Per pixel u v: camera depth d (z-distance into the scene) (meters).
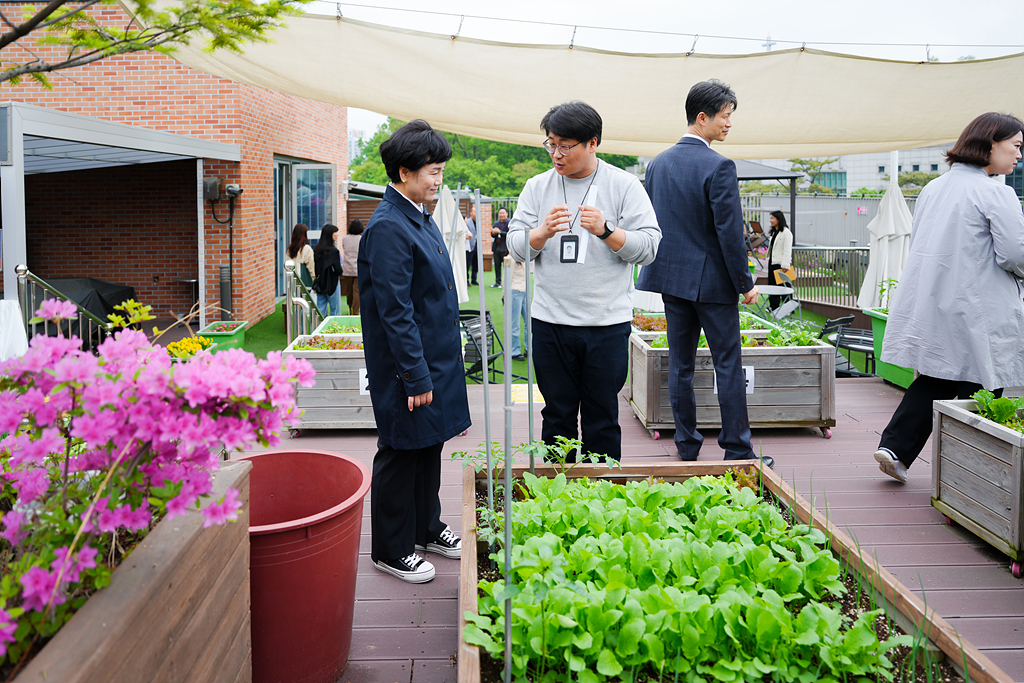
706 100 3.77
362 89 6.89
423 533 3.12
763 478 2.86
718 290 3.81
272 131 13.23
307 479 2.56
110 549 1.62
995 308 3.46
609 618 1.88
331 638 2.20
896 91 6.70
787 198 23.17
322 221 15.41
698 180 3.75
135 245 13.12
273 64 6.39
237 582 1.83
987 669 1.74
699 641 1.86
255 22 2.05
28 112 6.27
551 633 1.88
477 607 1.97
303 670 2.15
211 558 1.63
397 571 2.91
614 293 3.24
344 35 5.88
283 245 15.40
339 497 2.53
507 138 8.44
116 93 11.43
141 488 1.52
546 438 3.44
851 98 6.84
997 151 3.50
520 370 8.06
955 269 3.51
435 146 2.63
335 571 2.16
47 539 1.41
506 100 6.97
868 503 3.68
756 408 4.80
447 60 6.25
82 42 2.09
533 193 3.32
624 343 3.29
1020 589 2.86
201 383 1.39
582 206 3.01
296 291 7.90
